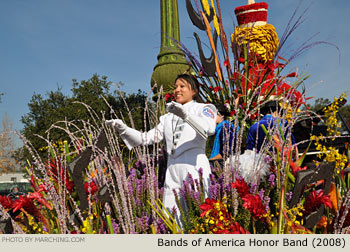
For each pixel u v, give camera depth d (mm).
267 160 1732
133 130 2391
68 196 1762
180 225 1930
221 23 4617
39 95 14383
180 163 2312
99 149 1764
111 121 2205
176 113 2146
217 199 1646
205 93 4496
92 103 12250
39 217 1733
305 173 1589
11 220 1511
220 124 3223
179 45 4555
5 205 1772
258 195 1475
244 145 3623
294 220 1475
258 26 5102
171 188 2307
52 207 1804
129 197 1779
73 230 1666
